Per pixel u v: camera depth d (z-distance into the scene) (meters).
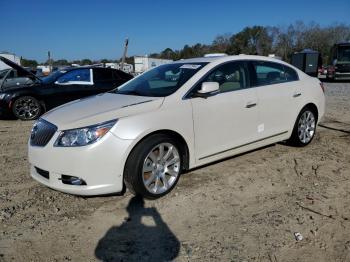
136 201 3.96
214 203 3.88
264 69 5.24
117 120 3.72
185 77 4.48
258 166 4.98
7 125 8.58
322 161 5.17
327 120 8.28
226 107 4.55
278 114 5.28
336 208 3.71
